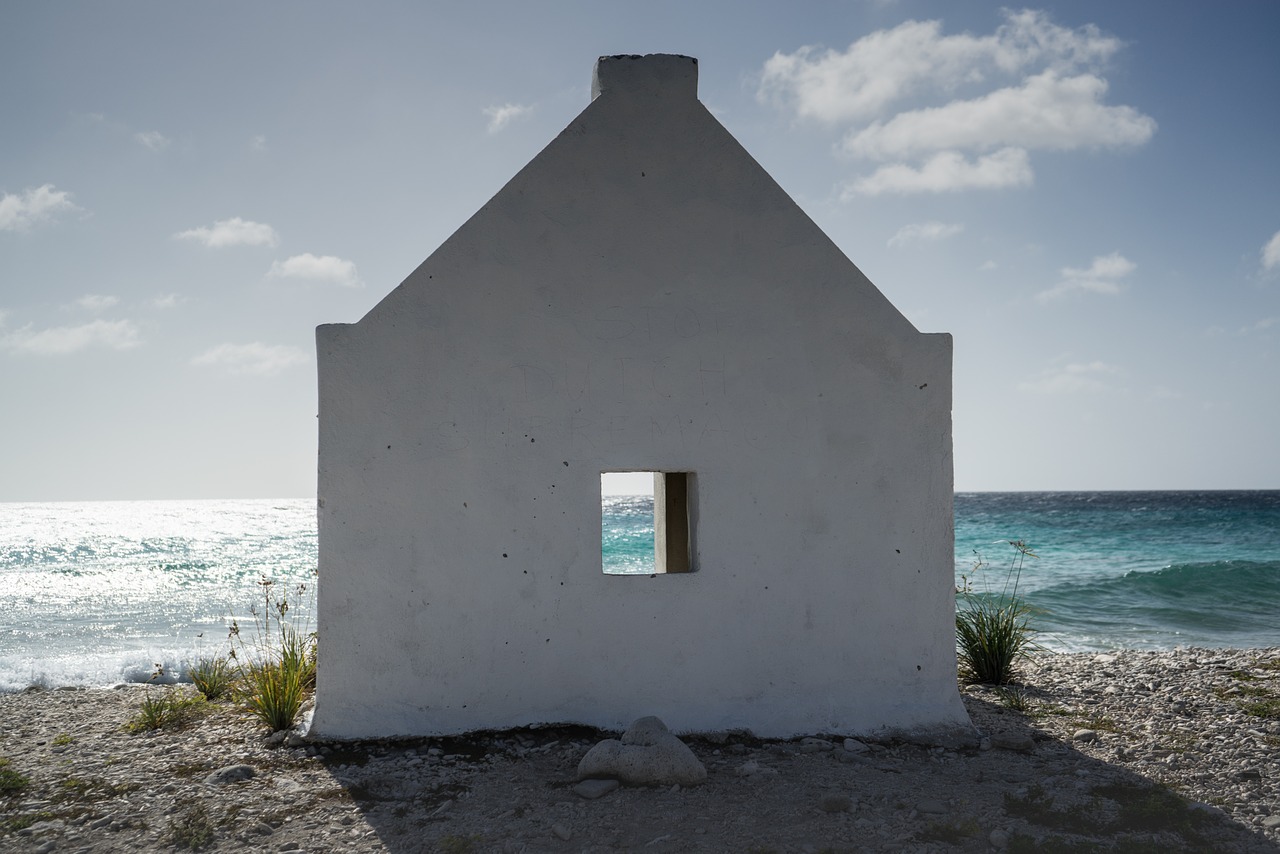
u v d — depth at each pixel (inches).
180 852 163.0
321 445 224.1
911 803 186.4
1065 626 631.2
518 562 229.3
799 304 243.4
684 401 237.5
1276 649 435.2
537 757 213.0
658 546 297.4
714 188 243.0
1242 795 193.0
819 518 240.8
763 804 185.9
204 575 1098.1
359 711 224.1
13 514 3373.5
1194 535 1507.1
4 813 184.2
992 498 4074.8
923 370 247.4
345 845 165.2
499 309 231.6
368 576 224.8
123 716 281.6
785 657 237.6
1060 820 176.4
